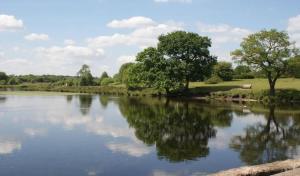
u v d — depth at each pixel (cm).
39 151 2462
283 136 3195
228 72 11050
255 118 4447
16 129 3391
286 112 5138
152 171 2031
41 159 2247
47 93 10906
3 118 4212
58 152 2442
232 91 8038
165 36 9031
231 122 4091
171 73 8669
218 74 10919
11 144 2686
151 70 8806
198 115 4772
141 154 2431
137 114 4853
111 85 13488
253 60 7106
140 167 2108
